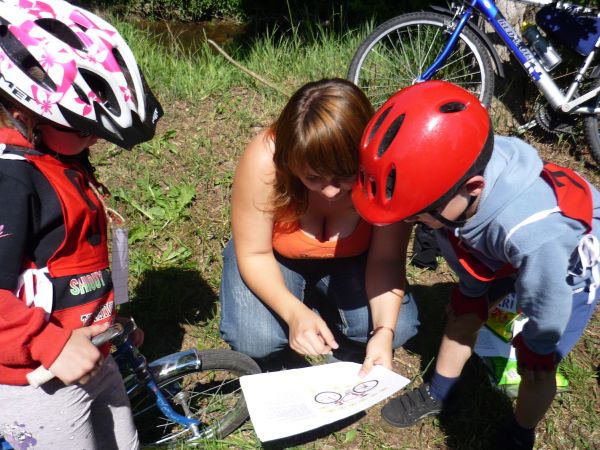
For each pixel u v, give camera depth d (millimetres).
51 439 1595
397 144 1464
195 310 2709
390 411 2322
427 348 2629
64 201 1465
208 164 3426
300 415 1695
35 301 1479
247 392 1717
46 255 1479
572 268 1670
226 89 4129
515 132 4082
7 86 1377
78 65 1413
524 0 3779
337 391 1778
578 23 3668
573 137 3965
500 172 1576
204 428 2219
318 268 2256
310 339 1881
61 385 1550
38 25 1448
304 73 4469
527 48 3807
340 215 2004
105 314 1656
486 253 1760
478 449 2242
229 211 3164
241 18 7797
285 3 7699
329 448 2244
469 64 4406
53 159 1500
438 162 1443
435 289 2908
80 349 1435
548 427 2279
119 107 1490
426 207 1489
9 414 1540
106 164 3365
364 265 2205
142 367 1921
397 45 4516
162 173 3357
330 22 6246
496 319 2381
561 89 3953
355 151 1621
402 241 2049
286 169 1756
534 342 1812
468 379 2484
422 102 1489
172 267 2852
